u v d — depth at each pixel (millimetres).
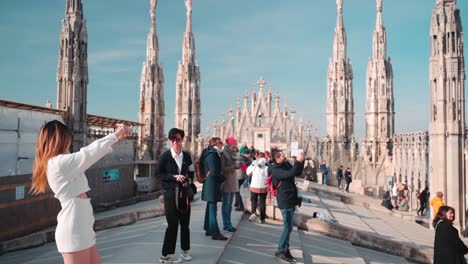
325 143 41531
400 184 29438
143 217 16719
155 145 40594
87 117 28797
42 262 12086
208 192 10172
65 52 25031
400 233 19484
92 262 4324
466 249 9094
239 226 13320
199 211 16391
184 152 8250
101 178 28250
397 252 15047
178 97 46812
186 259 8367
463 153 21359
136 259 8562
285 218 9703
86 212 4250
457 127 21281
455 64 21500
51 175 4082
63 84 24969
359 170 37812
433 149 22016
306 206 20531
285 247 9805
